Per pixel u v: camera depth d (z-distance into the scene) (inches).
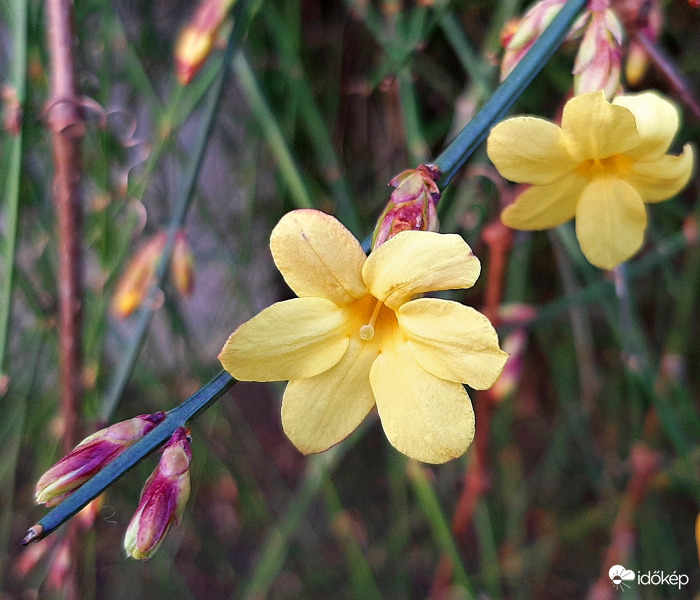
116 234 7.8
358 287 3.6
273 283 10.4
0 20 7.4
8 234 5.0
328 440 3.6
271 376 3.5
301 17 8.7
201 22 4.9
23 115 4.8
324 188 9.4
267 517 9.4
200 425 9.0
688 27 8.4
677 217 8.8
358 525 10.0
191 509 9.0
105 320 7.0
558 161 3.9
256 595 6.9
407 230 3.4
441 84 8.7
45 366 8.3
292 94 8.0
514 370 6.4
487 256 9.1
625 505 7.2
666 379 7.7
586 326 9.1
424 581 9.8
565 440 10.1
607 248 4.1
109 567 9.5
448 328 3.4
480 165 6.8
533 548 9.3
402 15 8.1
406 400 3.5
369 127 9.3
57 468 3.4
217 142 10.1
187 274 5.6
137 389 9.7
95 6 6.8
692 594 9.4
